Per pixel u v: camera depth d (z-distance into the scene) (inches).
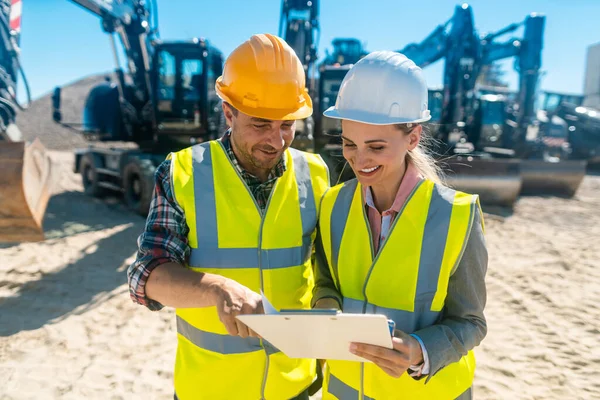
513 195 374.9
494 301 201.9
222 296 52.7
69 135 1029.8
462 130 468.8
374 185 59.6
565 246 280.1
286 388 67.0
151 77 325.7
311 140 323.3
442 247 55.0
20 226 135.9
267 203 66.8
